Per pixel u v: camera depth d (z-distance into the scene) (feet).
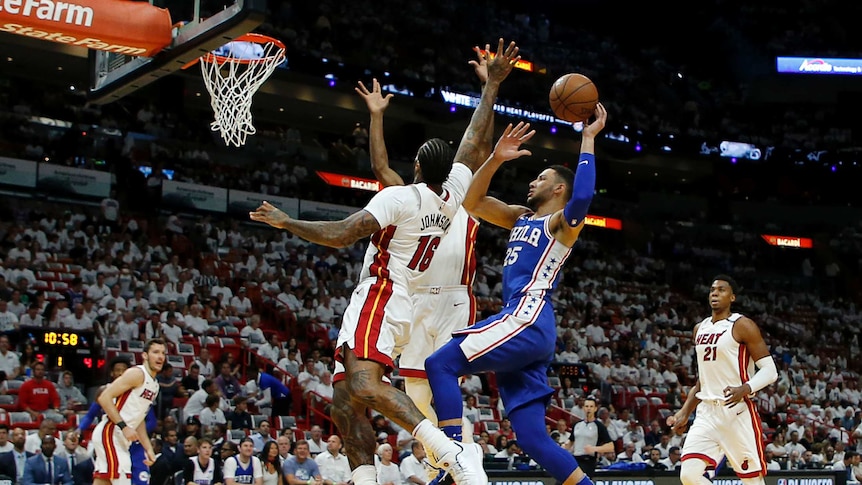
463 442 16.25
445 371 15.66
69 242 64.49
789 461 50.16
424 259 15.78
